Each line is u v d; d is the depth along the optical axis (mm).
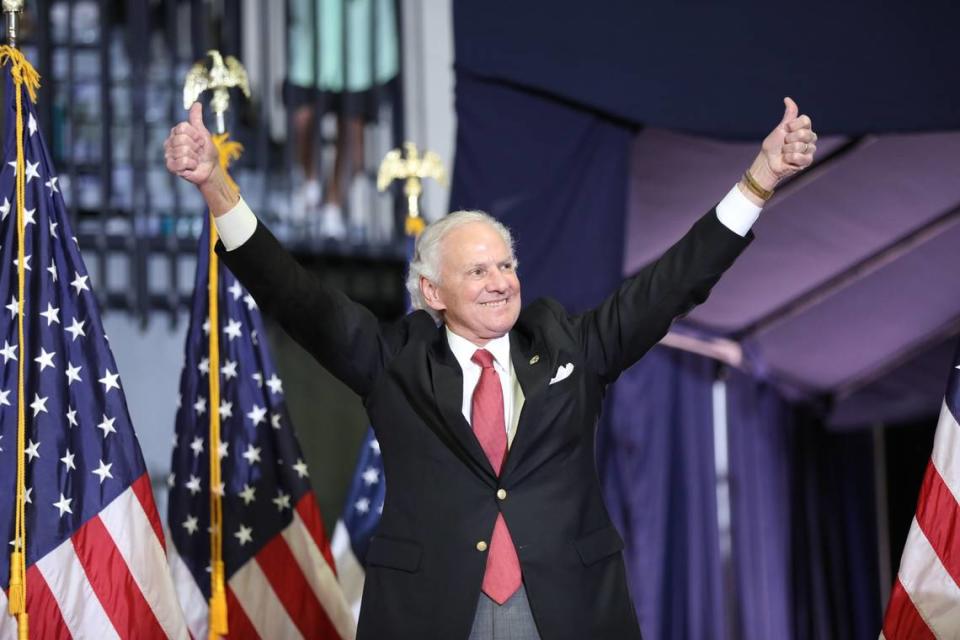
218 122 9930
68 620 7973
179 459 9734
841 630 18703
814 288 15461
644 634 15445
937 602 8031
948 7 10531
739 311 16000
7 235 8328
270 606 9562
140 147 14383
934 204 13633
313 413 14914
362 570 11578
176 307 14281
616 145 10906
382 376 6352
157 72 15117
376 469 11836
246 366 9891
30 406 8141
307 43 15414
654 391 16078
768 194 6242
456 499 6055
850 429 18703
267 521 9688
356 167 15391
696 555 16156
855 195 13547
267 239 6223
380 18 15625
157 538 8297
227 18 15156
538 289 10625
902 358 17094
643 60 10672
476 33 10766
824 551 18781
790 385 17984
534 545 5973
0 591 7840
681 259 6316
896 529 19391
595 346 6344
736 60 10633
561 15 10734
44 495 8047
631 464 15758
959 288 15219
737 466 17172
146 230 14266
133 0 14602
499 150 10781
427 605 5941
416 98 15492
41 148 8570
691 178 12625
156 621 8156
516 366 6242
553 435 6113
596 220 10797
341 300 6398
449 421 6062
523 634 5922
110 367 8422
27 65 8625
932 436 19094
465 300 6242
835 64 10578
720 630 16141
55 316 8344
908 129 10500
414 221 11648
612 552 6164
